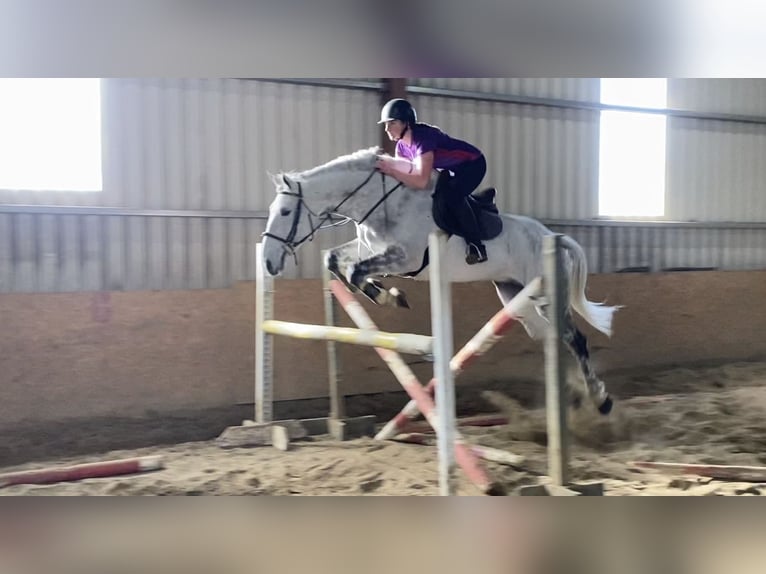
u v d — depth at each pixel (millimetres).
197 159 5309
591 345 6625
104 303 4816
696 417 4750
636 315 6801
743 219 7781
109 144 5027
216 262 5383
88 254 4988
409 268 4316
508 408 5348
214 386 5141
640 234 7137
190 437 4469
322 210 4168
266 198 5543
